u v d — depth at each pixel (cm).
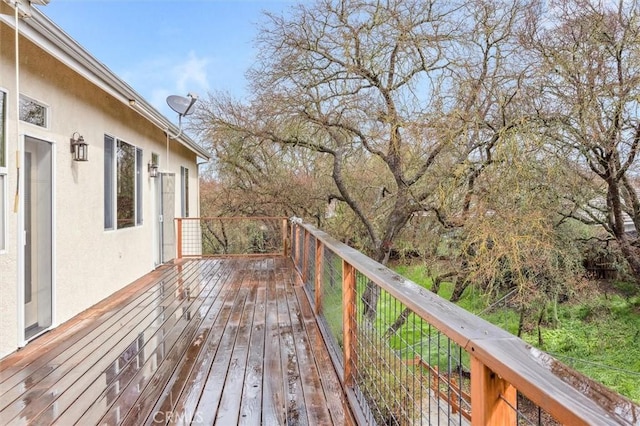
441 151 891
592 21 712
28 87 363
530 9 780
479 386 98
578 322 946
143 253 693
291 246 909
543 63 752
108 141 547
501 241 770
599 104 719
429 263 1011
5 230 330
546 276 836
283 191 1473
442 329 119
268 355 327
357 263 232
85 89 472
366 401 229
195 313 454
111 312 459
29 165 383
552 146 761
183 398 254
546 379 76
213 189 1602
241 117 1205
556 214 825
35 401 250
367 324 229
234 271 737
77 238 450
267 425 224
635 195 796
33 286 389
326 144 1166
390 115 936
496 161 784
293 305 489
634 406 64
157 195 784
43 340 362
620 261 916
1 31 325
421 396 159
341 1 933
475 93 823
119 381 278
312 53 973
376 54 943
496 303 893
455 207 887
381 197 1198
